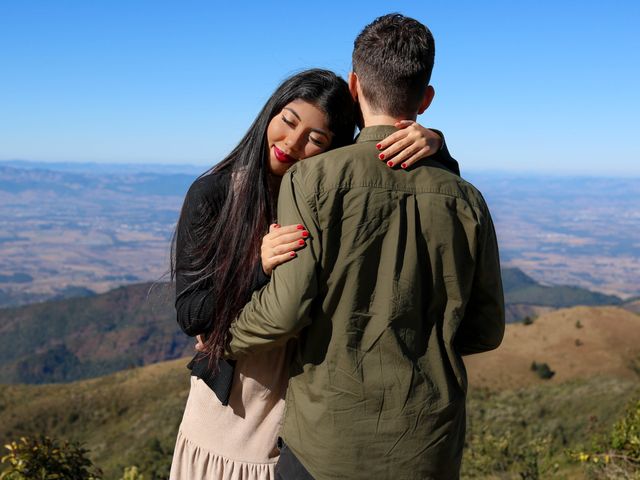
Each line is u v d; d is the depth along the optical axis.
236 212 2.03
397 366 1.81
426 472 1.82
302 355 1.89
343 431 1.81
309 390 1.87
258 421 2.18
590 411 25.47
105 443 40.91
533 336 66.50
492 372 57.19
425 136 1.90
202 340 2.12
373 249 1.82
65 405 52.50
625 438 6.44
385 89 1.96
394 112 1.99
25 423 50.31
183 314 2.04
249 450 2.18
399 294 1.81
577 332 65.81
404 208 1.85
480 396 40.19
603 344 62.81
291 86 2.07
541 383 53.94
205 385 2.24
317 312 1.84
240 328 1.92
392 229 1.84
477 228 1.90
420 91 1.99
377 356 1.81
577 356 60.66
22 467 4.38
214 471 2.19
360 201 1.82
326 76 2.09
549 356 61.00
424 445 1.81
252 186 2.07
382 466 1.81
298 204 1.83
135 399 52.66
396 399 1.80
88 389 57.31
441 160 2.08
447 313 1.89
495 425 23.11
